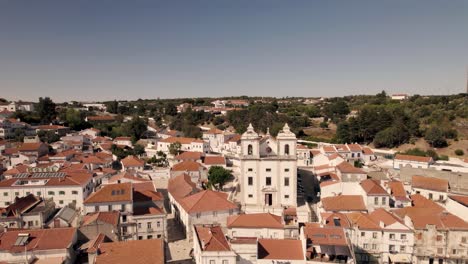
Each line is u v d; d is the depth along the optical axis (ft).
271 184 361.71
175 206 336.90
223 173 425.69
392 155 654.94
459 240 241.35
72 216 276.41
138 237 270.05
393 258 245.65
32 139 625.41
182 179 389.39
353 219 262.26
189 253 258.78
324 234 220.84
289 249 213.66
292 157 357.20
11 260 201.05
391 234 246.88
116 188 293.23
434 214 263.49
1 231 227.40
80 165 444.14
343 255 204.33
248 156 360.69
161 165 574.56
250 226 253.24
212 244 207.31
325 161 501.97
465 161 551.18
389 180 366.84
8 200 326.24
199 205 290.56
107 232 236.84
